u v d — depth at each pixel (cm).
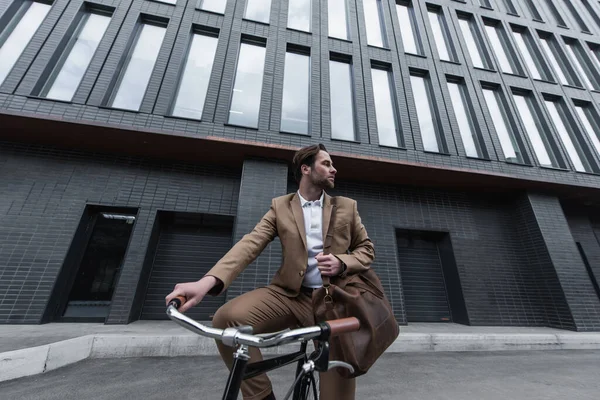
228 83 548
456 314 524
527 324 510
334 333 67
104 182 452
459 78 720
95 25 550
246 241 102
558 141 672
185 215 485
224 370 251
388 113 638
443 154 596
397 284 495
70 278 404
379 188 576
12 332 303
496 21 853
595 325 478
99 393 196
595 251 624
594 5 991
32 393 193
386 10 759
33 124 402
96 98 468
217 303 452
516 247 580
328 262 86
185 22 587
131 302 393
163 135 436
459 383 240
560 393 222
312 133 550
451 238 560
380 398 205
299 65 634
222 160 502
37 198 411
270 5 678
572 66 821
